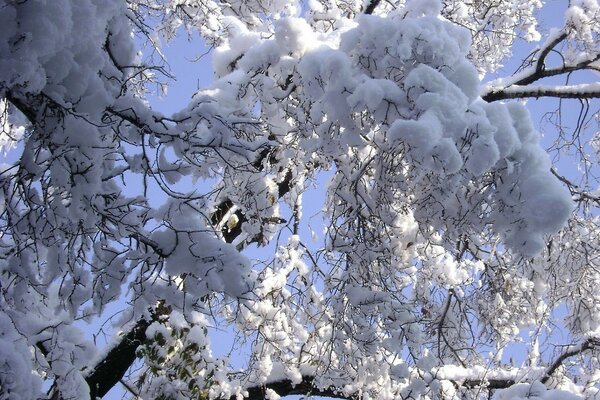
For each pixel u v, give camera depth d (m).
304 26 5.77
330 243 6.15
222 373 6.56
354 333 6.02
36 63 3.52
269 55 5.80
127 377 6.93
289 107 5.89
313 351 7.04
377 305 6.03
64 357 4.61
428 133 4.43
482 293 6.79
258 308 6.68
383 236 6.19
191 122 4.27
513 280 6.78
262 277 6.96
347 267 6.19
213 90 5.83
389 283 6.30
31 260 4.28
